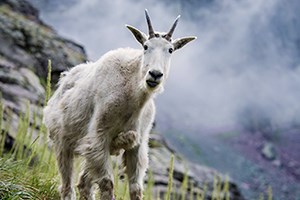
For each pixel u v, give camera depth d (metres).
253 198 25.47
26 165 9.08
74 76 8.30
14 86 16.22
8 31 19.34
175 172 16.52
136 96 7.28
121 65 7.49
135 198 7.54
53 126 8.21
